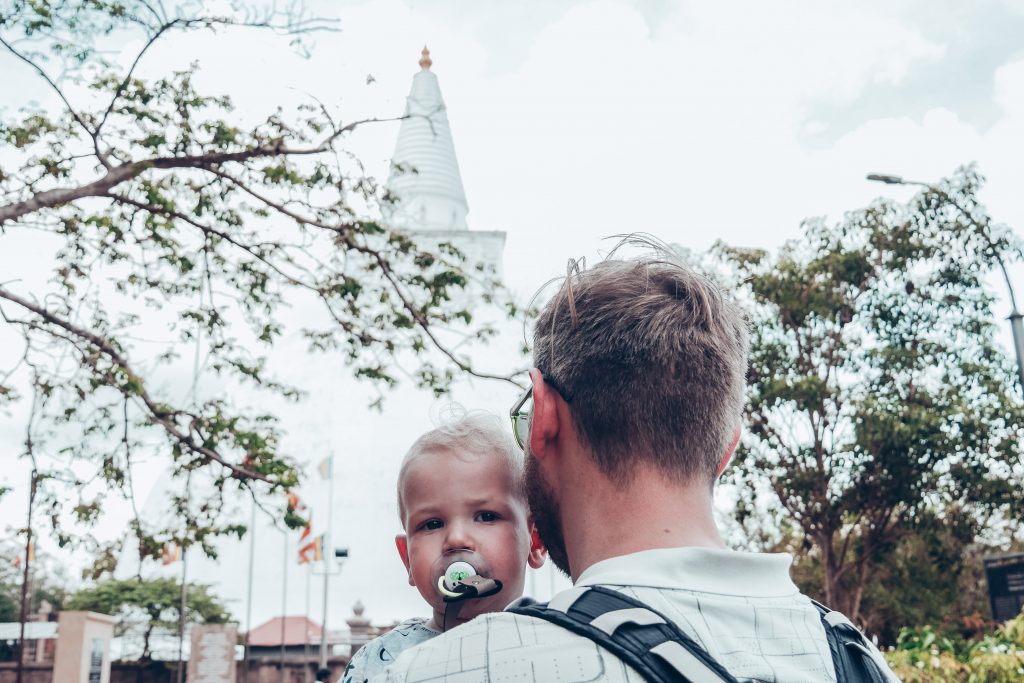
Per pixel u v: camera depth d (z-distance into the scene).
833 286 16.75
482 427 2.33
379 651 2.28
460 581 2.09
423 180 55.97
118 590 36.34
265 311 9.80
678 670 0.97
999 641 11.87
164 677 35.41
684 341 1.24
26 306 8.50
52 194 7.81
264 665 36.88
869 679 1.12
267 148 8.70
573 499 1.26
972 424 15.62
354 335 9.58
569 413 1.27
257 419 9.59
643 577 1.10
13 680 31.48
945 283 16.31
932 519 16.91
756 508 17.88
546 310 1.33
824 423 17.00
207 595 38.97
